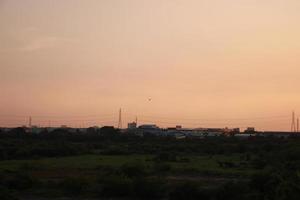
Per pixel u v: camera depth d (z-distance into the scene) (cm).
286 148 8812
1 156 8250
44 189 4603
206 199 4072
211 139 13962
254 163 6775
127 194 4362
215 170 6041
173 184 4591
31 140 12288
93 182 4697
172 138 14438
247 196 3869
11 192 4281
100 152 9838
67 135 14250
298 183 3550
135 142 13225
